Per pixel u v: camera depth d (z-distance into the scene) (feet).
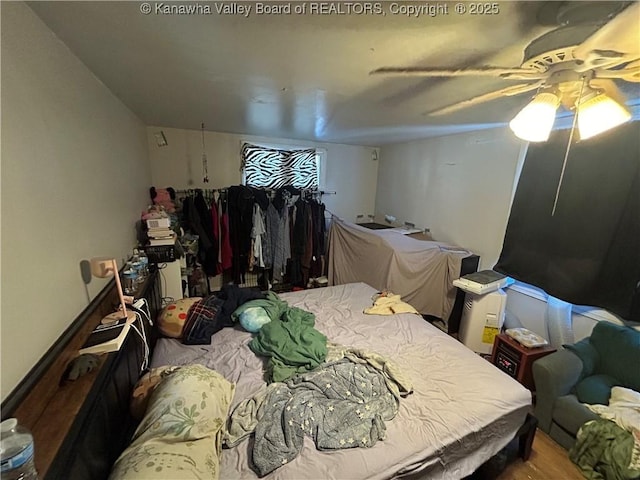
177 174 11.76
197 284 11.20
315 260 13.52
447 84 5.40
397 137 11.88
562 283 7.23
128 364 4.22
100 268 4.23
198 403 3.67
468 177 10.39
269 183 13.12
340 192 14.99
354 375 4.85
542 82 3.79
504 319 8.52
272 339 5.52
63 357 3.18
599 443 4.97
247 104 7.26
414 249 10.18
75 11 3.15
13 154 2.66
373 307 7.69
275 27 3.51
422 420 4.21
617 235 6.33
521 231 8.31
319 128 10.43
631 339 6.04
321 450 3.67
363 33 3.59
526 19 3.13
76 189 4.05
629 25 2.26
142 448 3.01
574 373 6.01
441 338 6.37
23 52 2.91
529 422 5.12
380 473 3.50
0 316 2.40
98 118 5.21
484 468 5.27
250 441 3.77
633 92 5.46
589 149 6.66
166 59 4.48
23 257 2.74
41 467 2.20
